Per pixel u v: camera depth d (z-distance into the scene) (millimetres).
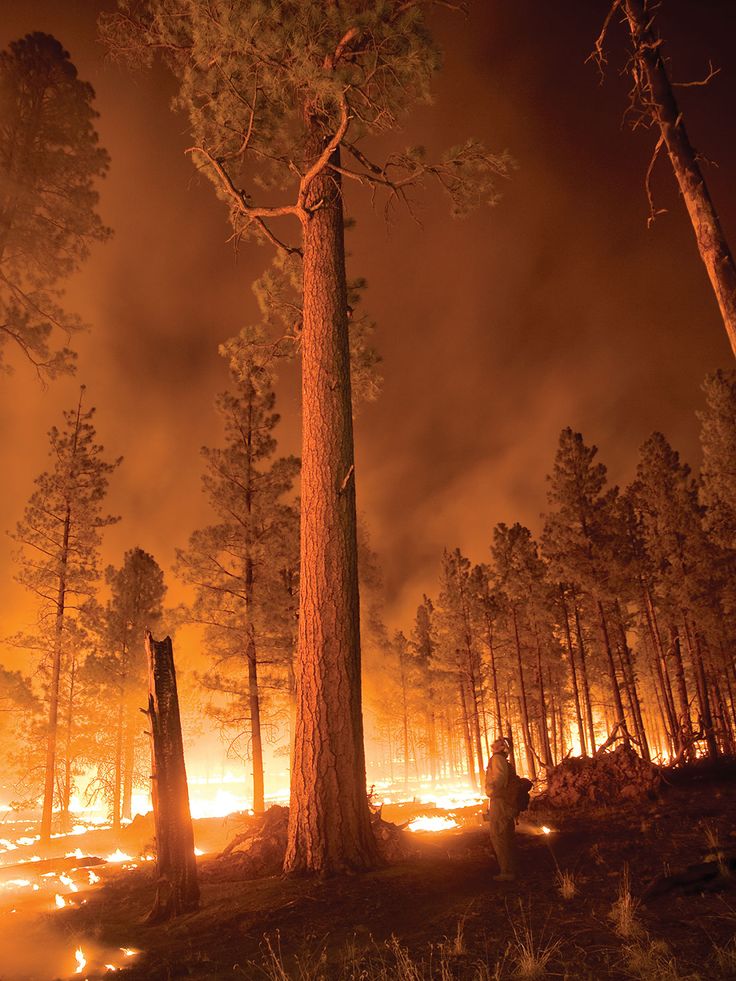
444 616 44312
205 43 10758
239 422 25125
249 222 13672
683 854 6844
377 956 4801
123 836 22750
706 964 3959
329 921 6109
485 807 18250
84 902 9078
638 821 9273
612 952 4352
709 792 11133
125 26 12312
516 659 42594
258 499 23906
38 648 27234
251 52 10477
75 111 15977
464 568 44594
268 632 23250
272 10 9992
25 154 15250
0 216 15102
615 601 33125
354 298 16078
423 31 10391
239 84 11359
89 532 28234
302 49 10258
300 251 13438
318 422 10992
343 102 10805
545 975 4055
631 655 34656
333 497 10531
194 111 12008
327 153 11422
